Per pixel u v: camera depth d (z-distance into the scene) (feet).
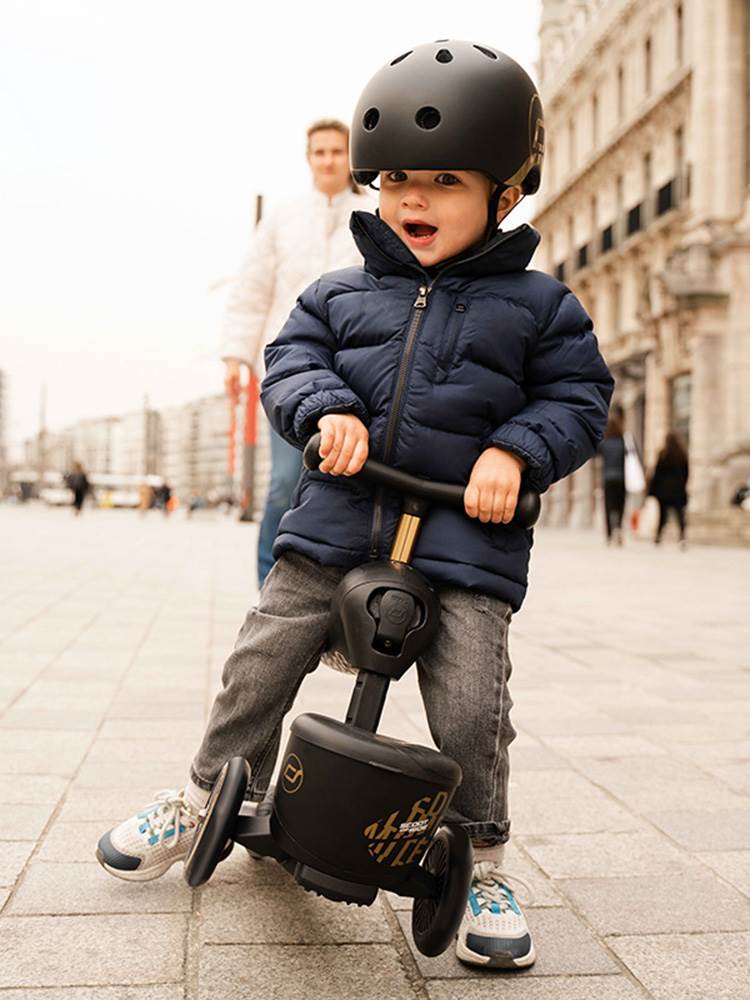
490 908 6.57
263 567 15.99
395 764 5.64
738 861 8.43
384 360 6.71
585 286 107.86
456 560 6.53
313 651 6.87
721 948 6.82
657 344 78.64
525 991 6.18
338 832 5.72
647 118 88.84
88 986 6.04
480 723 6.47
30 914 6.98
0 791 9.63
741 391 70.03
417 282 6.83
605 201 101.09
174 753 11.05
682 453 55.83
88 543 52.06
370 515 6.66
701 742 12.23
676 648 19.47
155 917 7.00
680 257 73.26
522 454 6.45
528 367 6.93
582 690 15.28
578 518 108.37
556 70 114.42
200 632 19.84
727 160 73.72
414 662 6.71
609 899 7.63
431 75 6.31
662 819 9.45
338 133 15.48
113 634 19.33
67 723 12.27
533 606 26.37
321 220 15.65
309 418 6.52
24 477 342.64
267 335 15.96
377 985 6.20
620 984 6.30
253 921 6.98
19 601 24.13
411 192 6.63
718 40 74.18
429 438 6.59
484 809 6.61
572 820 9.39
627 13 93.61
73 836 8.50
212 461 627.87
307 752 5.82
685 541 58.44
